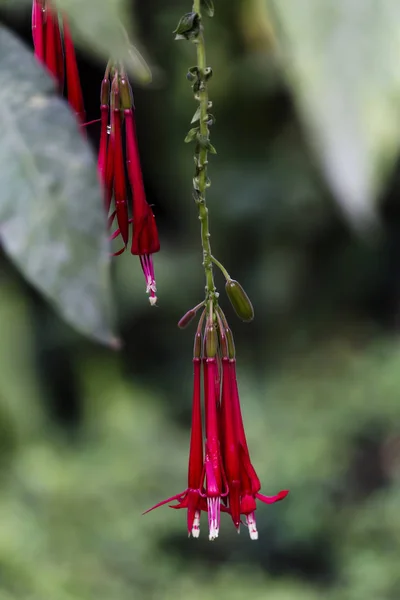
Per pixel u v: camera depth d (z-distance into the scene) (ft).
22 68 1.92
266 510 10.57
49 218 1.72
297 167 11.91
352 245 13.02
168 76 9.12
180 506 2.87
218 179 12.25
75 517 9.60
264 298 13.32
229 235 12.90
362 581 9.37
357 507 10.49
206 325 2.85
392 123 1.69
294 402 12.11
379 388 11.54
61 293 1.65
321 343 13.29
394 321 13.34
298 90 1.72
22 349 11.16
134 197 2.68
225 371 2.86
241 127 11.75
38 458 10.10
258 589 9.45
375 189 1.68
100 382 12.55
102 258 1.68
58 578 8.75
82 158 1.79
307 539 10.25
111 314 1.63
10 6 2.38
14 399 10.51
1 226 1.73
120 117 2.65
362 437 11.31
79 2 1.86
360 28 1.71
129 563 9.41
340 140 1.70
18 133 1.83
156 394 13.16
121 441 11.18
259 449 11.22
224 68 9.63
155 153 12.09
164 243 13.20
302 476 10.68
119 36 1.87
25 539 8.96
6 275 11.79
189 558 10.23
